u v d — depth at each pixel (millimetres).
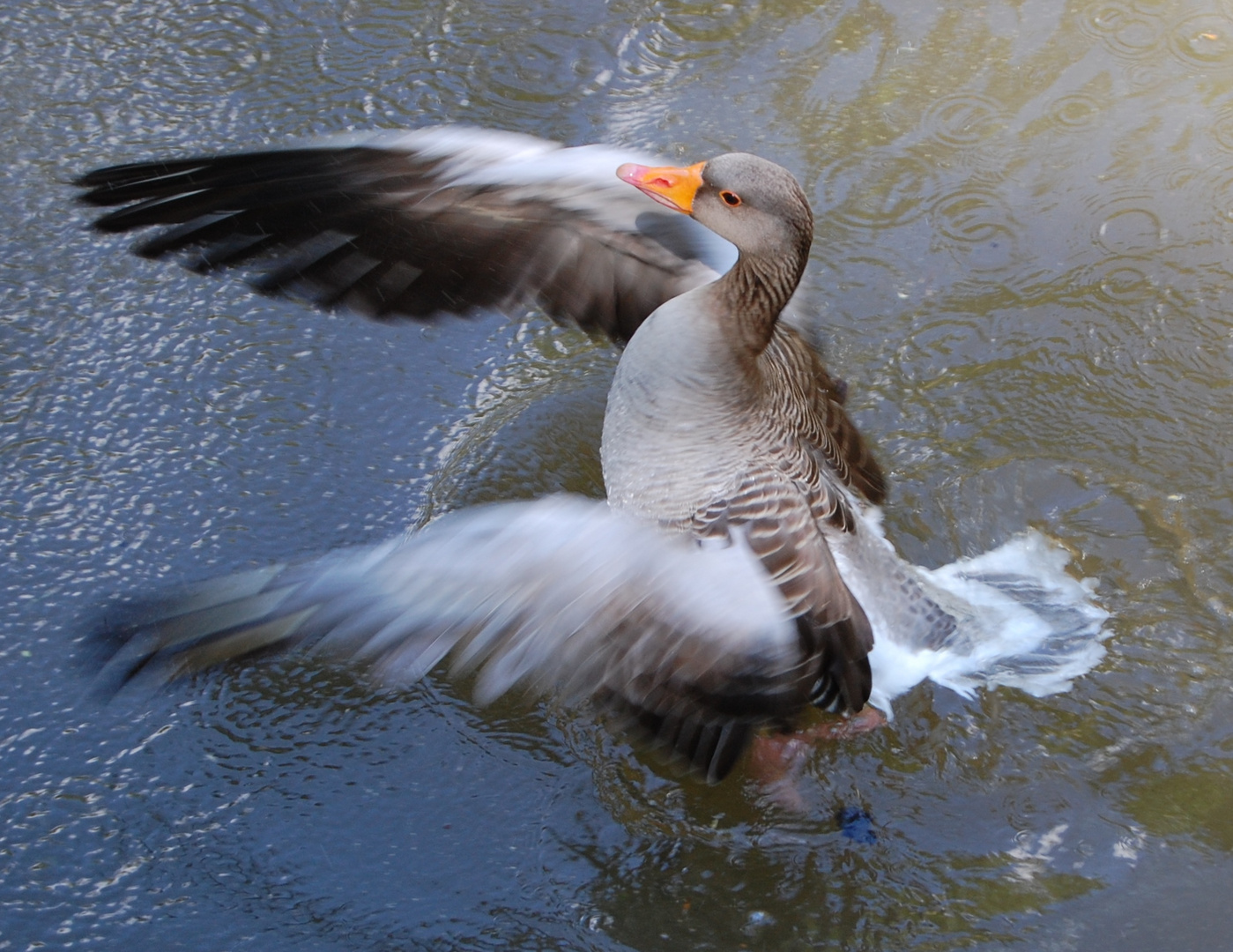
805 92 3838
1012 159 3762
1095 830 3225
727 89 3838
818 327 3598
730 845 3213
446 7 3924
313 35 3879
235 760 3252
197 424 3488
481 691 3020
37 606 3342
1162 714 3297
